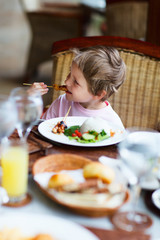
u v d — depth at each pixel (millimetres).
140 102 1752
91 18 4980
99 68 1418
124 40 1710
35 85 1502
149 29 2529
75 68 1449
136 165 679
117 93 1759
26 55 5785
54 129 1163
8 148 712
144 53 1700
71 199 685
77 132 1156
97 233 624
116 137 1162
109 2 3451
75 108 1597
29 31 6594
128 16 3312
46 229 591
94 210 659
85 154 1016
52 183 723
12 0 6984
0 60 5383
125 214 699
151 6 2475
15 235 575
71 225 602
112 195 693
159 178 830
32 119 920
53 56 1773
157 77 1710
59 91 1784
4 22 6633
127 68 1726
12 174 694
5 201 707
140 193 797
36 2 4512
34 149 961
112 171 759
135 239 617
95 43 1727
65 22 4191
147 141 733
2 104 749
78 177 810
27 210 690
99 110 1576
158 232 653
